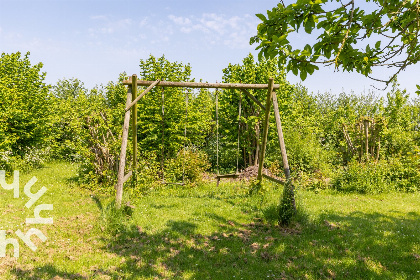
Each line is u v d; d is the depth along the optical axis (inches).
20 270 186.4
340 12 130.0
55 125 789.9
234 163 654.5
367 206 366.0
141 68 566.3
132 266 198.4
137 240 244.8
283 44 133.7
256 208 344.5
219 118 645.3
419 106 767.7
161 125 536.4
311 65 144.9
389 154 603.8
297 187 429.1
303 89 951.6
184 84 335.0
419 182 483.8
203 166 515.8
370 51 148.3
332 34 138.3
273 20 136.3
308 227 275.3
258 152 603.5
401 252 223.0
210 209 332.8
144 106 543.5
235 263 206.8
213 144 689.6
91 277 181.8
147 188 404.5
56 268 191.6
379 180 472.1
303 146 557.0
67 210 318.0
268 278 186.5
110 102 925.8
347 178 488.1
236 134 621.0
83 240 242.1
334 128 786.2
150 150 533.3
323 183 477.1
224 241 245.4
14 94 573.0
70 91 1371.8
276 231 271.1
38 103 642.2
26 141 635.5
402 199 418.9
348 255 219.3
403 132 609.3
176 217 302.8
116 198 292.4
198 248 230.7
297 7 126.7
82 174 465.7
